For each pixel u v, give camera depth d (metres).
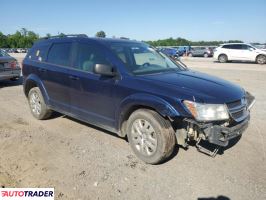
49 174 4.01
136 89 4.25
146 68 4.81
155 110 4.15
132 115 4.39
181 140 4.12
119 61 4.66
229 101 3.97
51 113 6.39
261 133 5.61
